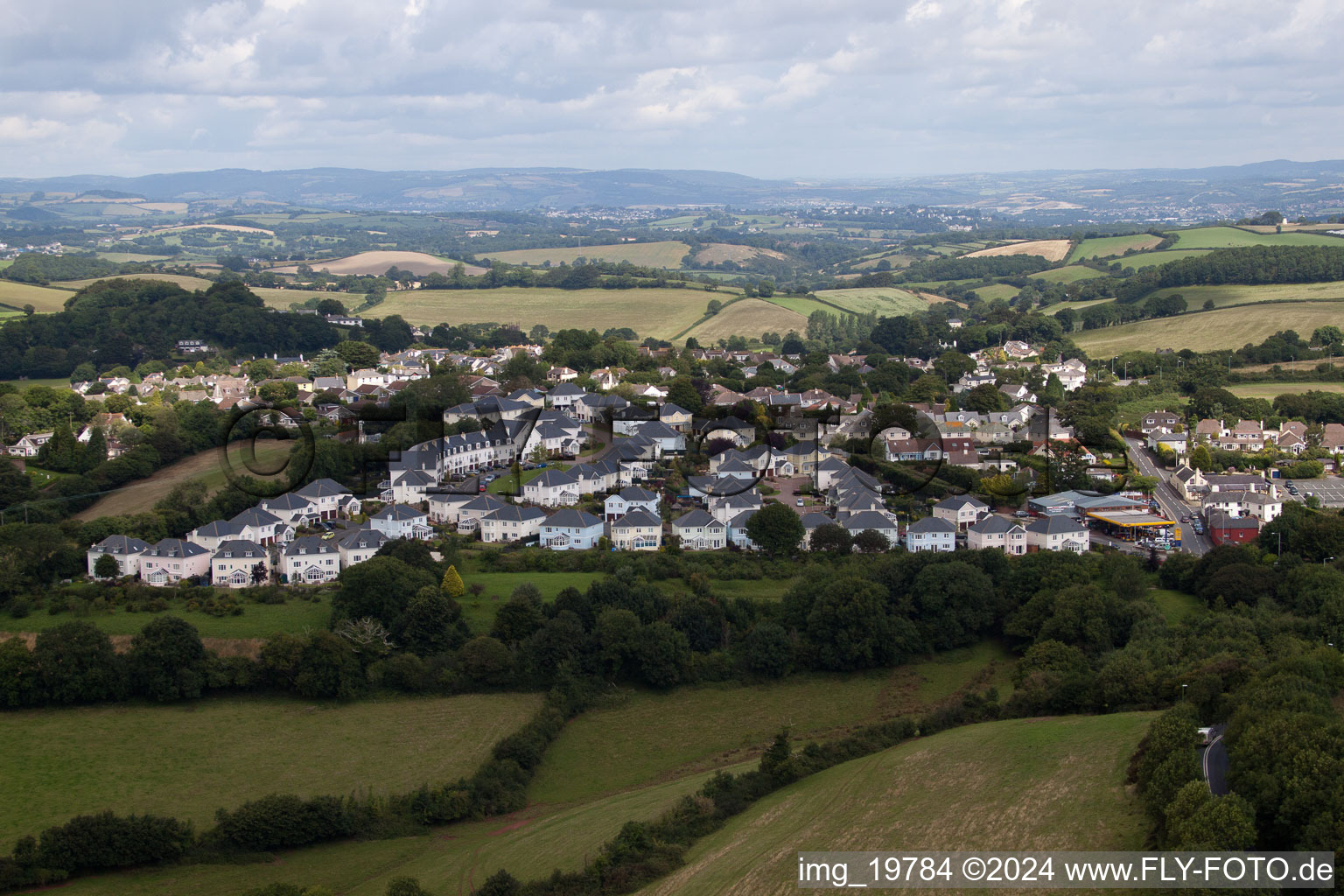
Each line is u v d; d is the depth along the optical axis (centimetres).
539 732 15800
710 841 12388
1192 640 15950
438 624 17600
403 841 13388
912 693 17200
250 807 13225
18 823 13262
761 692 17325
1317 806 9619
